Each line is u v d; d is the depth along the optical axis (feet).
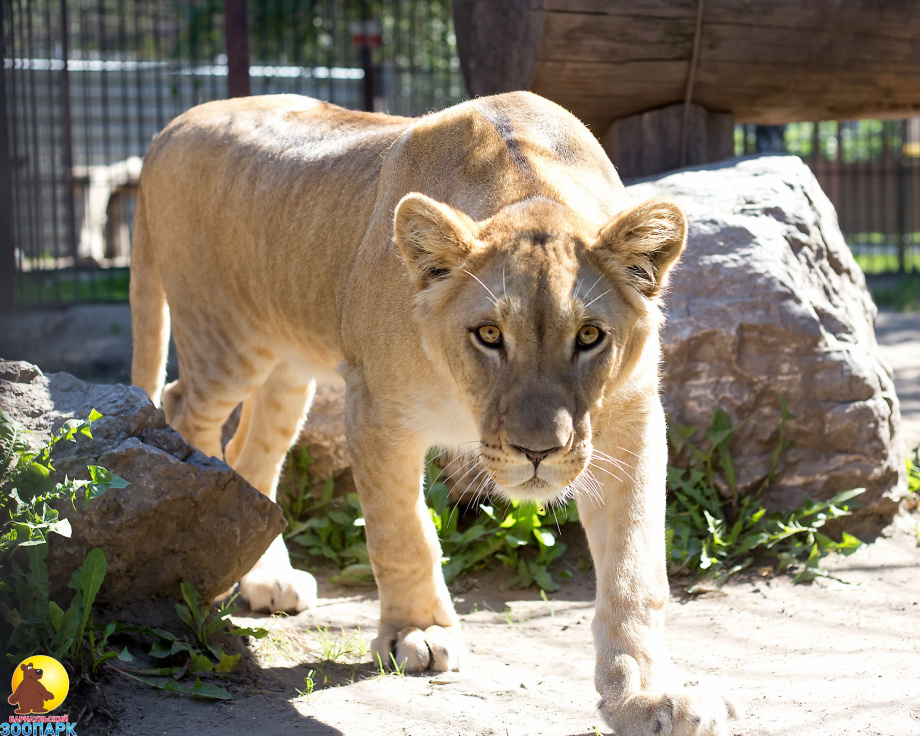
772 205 19.08
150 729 10.69
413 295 11.82
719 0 21.62
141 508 11.95
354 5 50.06
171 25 65.51
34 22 60.13
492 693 12.20
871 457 17.61
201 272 16.35
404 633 13.15
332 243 13.99
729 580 16.47
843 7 22.34
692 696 9.84
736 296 17.78
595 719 11.28
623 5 21.17
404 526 12.87
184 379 17.17
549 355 10.55
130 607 12.57
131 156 71.36
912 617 14.42
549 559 17.08
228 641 13.07
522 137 12.60
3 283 31.58
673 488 17.28
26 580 10.83
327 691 12.25
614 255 11.06
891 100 24.16
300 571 16.05
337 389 18.94
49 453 11.41
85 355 30.94
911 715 10.54
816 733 10.28
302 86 57.31
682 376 17.69
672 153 22.97
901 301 45.75
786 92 23.16
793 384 17.63
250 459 17.39
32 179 48.49
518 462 10.46
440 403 12.09
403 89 61.87
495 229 11.28
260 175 15.37
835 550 17.06
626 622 10.81
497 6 21.81
